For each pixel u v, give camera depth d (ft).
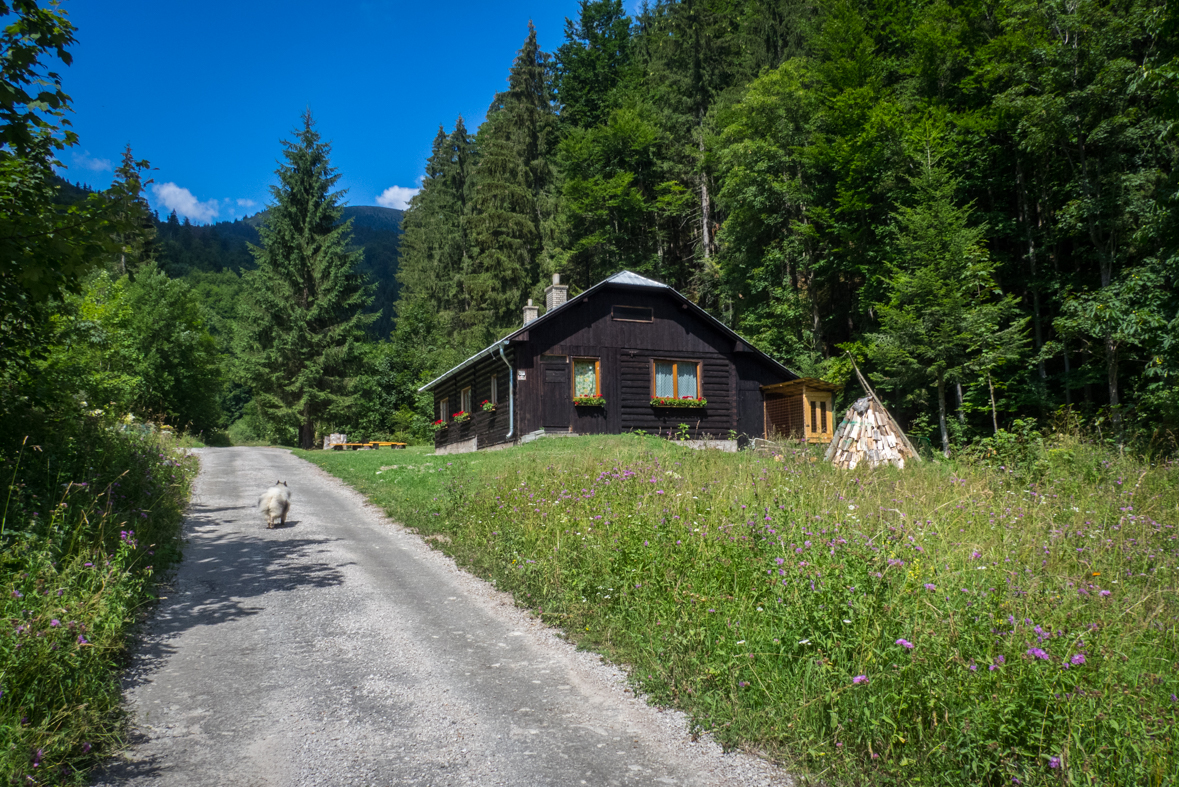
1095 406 70.79
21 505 19.29
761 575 16.99
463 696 14.32
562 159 132.16
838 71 89.76
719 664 13.97
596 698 14.20
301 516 37.40
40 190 20.10
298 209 127.75
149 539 25.14
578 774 11.14
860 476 32.35
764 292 106.42
